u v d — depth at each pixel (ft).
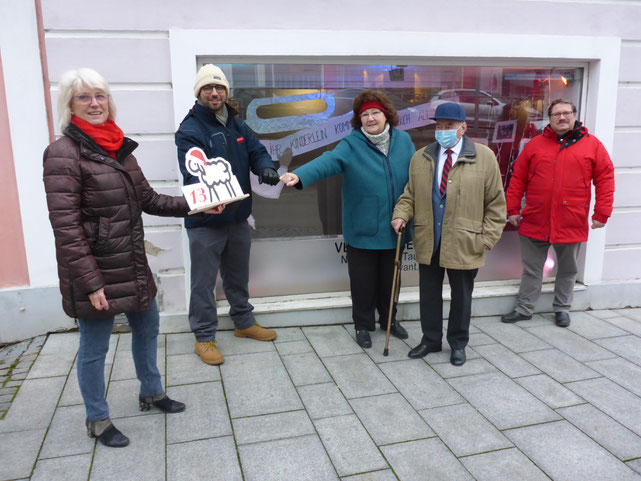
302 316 13.04
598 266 14.43
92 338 7.84
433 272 11.04
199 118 10.25
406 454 7.97
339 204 13.30
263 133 12.57
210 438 8.39
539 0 12.91
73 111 7.29
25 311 12.10
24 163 11.57
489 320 13.69
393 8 12.21
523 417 9.03
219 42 11.49
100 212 7.31
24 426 8.68
